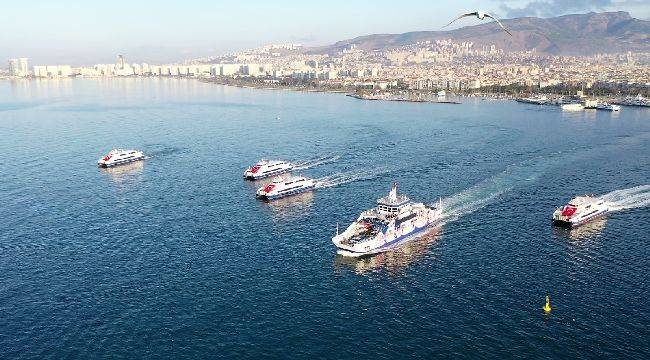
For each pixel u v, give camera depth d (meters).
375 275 153.88
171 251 171.25
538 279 147.88
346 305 136.12
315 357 114.44
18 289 145.75
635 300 135.00
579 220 191.00
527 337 119.81
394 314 131.25
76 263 162.38
